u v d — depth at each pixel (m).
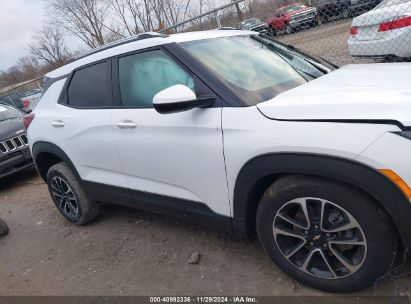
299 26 8.91
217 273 2.76
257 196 2.43
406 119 1.82
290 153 2.07
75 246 3.65
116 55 3.12
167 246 3.26
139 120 2.84
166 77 2.75
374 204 1.97
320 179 2.07
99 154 3.27
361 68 2.92
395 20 5.44
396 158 1.80
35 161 4.10
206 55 2.74
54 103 3.73
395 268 2.37
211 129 2.41
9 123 6.13
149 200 3.06
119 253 3.34
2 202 5.50
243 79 2.61
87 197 3.79
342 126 1.95
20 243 4.01
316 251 2.25
